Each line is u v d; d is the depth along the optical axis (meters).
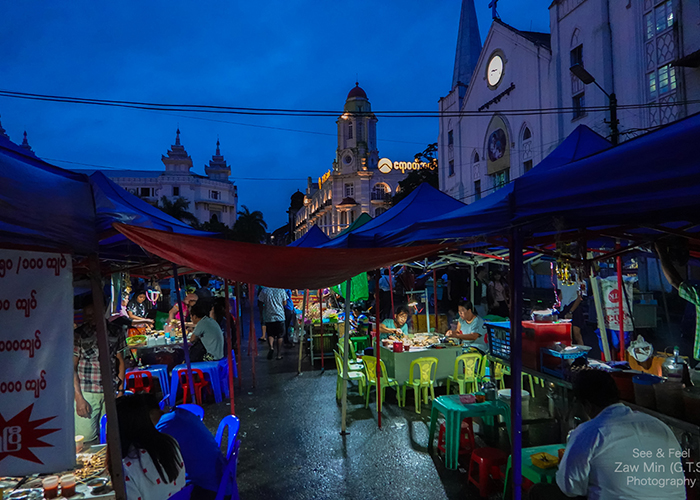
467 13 33.72
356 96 67.81
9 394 1.77
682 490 2.37
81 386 4.30
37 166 1.71
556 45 20.59
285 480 4.29
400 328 8.28
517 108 23.83
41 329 1.82
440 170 33.53
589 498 2.46
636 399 3.27
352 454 4.83
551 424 4.48
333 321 9.87
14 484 2.67
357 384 7.68
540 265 9.04
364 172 63.47
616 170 2.12
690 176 1.73
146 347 7.09
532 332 4.37
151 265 6.38
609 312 6.27
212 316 8.52
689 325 6.25
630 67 16.80
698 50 13.46
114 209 2.95
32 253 1.82
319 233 11.14
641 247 3.75
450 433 4.44
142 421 2.52
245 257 3.58
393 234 4.92
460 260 6.67
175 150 70.88
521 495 3.38
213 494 2.98
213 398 7.04
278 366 9.24
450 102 31.80
